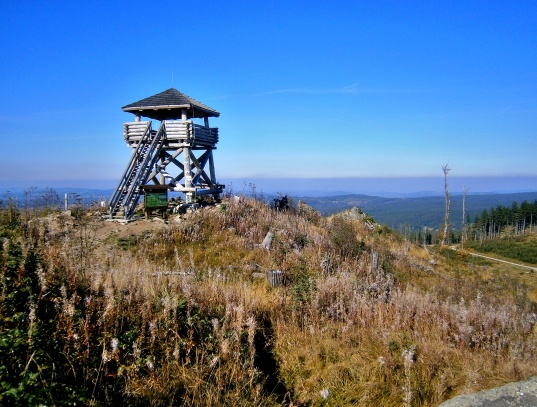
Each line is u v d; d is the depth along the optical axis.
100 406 4.95
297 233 18.61
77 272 7.80
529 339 9.77
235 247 15.77
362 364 7.35
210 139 23.22
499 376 7.48
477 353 8.48
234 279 12.28
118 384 5.57
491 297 15.92
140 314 6.93
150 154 19.81
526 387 6.54
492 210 116.88
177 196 22.45
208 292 8.97
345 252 18.27
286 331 8.41
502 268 43.06
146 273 9.29
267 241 16.22
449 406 6.13
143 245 14.86
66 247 9.76
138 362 5.79
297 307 9.48
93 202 19.47
